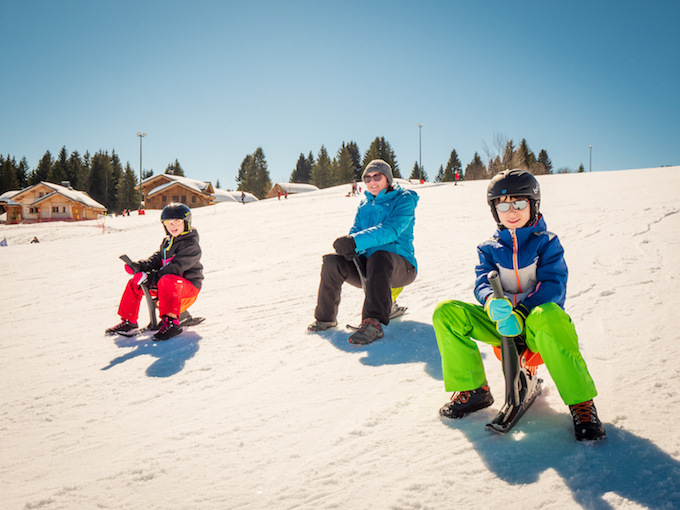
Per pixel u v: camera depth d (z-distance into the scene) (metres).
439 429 1.90
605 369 2.35
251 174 98.31
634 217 7.24
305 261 7.25
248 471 1.69
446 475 1.57
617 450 1.62
